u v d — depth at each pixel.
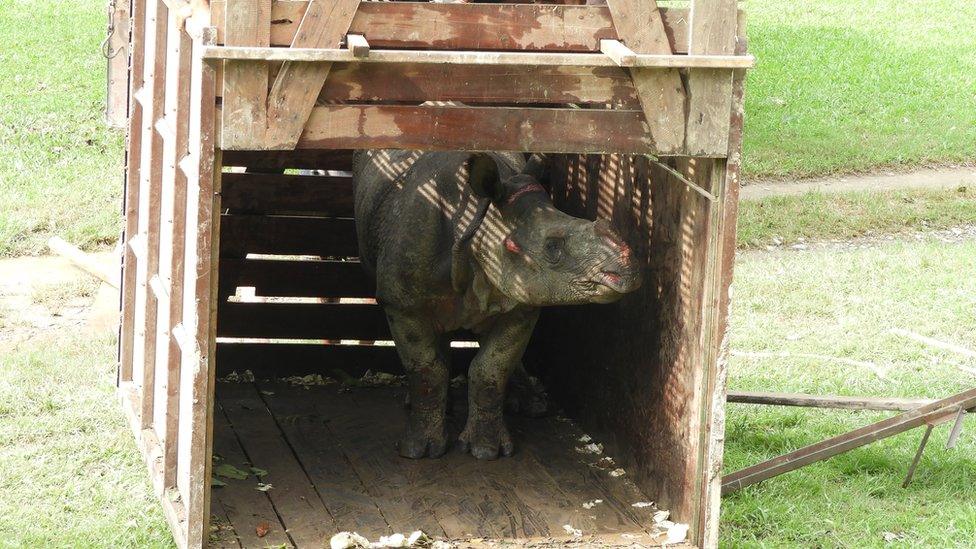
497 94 4.21
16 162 11.74
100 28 16.33
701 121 4.33
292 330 7.24
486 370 5.84
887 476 6.05
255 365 7.22
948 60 18.97
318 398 6.87
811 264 9.97
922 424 5.68
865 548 5.23
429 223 5.48
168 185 4.96
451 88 4.19
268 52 3.95
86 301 8.68
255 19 3.97
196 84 4.23
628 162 5.63
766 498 5.69
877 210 11.87
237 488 5.50
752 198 12.13
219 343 7.20
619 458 5.83
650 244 5.36
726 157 4.40
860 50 19.20
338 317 7.26
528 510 5.34
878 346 8.02
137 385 6.07
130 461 5.87
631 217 5.61
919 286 9.43
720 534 5.32
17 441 6.05
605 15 4.21
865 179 13.43
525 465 5.87
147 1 5.67
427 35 4.12
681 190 4.96
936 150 14.49
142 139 5.78
